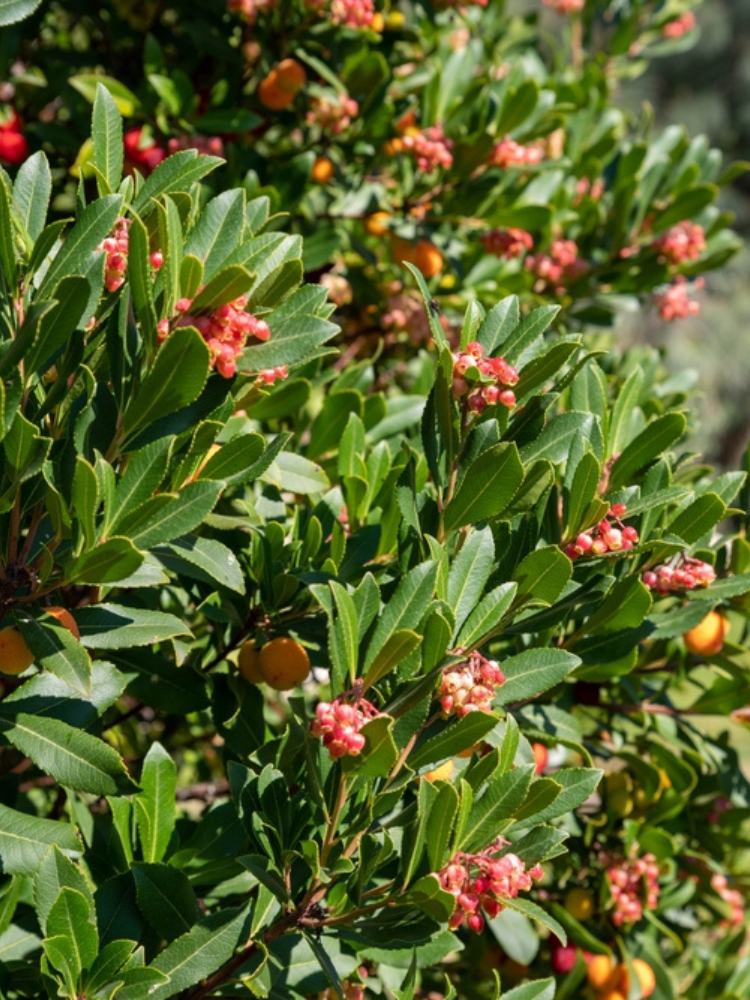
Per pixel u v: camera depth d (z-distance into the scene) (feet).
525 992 6.73
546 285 13.07
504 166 11.41
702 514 7.00
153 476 5.29
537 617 6.75
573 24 16.28
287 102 10.78
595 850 10.09
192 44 12.12
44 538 5.78
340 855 6.15
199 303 5.20
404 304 12.10
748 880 11.23
